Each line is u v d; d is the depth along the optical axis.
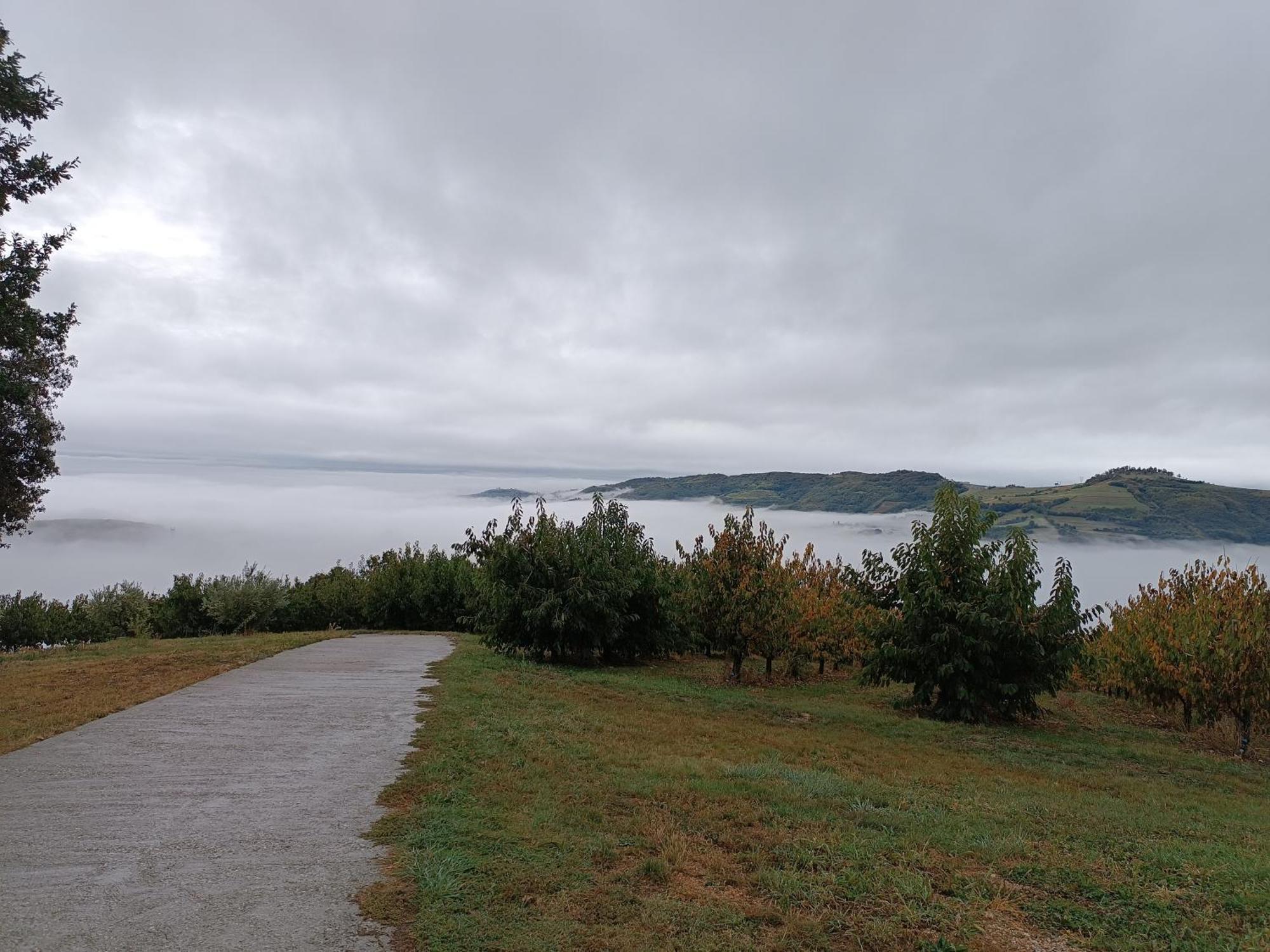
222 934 3.58
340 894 4.03
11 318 12.97
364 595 25.72
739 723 10.75
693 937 3.74
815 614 17.58
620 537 18.47
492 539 16.58
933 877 4.74
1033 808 6.84
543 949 3.55
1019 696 12.80
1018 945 3.91
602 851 4.76
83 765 6.58
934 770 8.52
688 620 16.03
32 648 25.59
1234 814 7.72
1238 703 11.62
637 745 8.23
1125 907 4.47
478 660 14.65
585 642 15.95
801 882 4.48
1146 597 15.50
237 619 23.25
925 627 12.92
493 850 4.68
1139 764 10.30
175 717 8.62
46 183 13.50
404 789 5.90
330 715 8.82
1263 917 4.41
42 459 17.23
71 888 4.07
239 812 5.34
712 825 5.45
